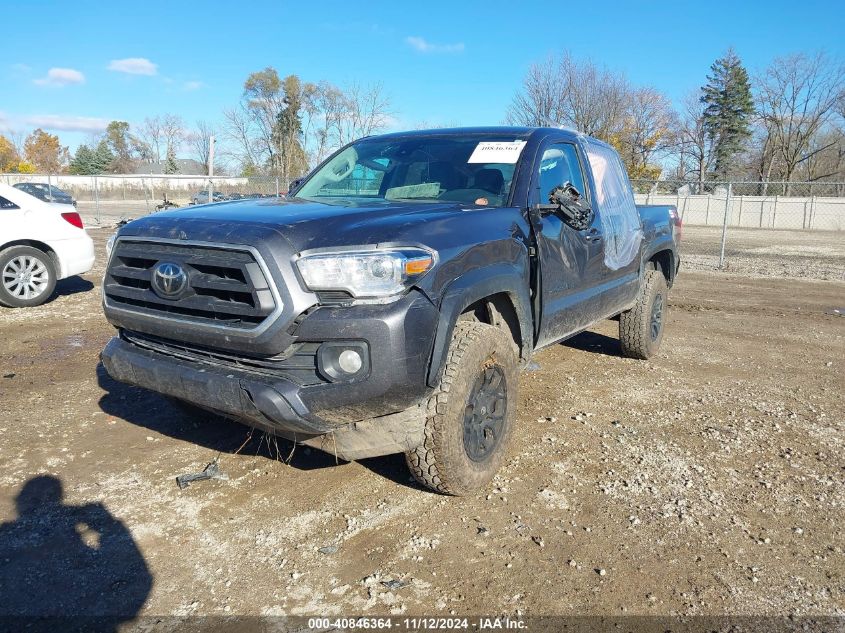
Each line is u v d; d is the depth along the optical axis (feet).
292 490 11.53
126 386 16.89
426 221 10.42
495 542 10.06
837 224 117.19
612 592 8.94
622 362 20.57
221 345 9.70
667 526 10.64
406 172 14.38
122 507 10.87
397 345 9.18
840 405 16.90
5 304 26.55
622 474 12.47
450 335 9.88
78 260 28.07
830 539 10.41
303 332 9.18
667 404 16.62
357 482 11.85
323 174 15.79
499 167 13.71
